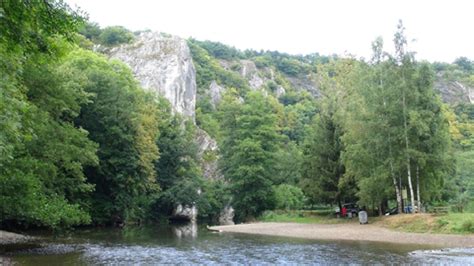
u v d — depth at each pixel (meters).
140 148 47.56
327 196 48.62
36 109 23.05
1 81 13.62
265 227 41.12
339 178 48.22
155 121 56.66
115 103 44.19
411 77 39.75
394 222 36.19
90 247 24.62
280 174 60.56
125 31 123.31
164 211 63.88
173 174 64.31
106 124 43.47
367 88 41.41
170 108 78.19
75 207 30.53
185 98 112.31
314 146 49.94
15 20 10.20
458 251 21.81
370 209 48.66
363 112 41.25
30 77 25.81
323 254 21.41
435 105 39.59
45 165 25.98
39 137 26.48
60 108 29.08
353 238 29.72
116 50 112.50
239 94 177.00
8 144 14.24
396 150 40.00
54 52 12.96
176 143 65.19
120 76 56.84
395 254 20.94
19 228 33.28
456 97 182.38
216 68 185.75
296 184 59.72
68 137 29.75
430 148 38.97
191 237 32.28
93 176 44.47
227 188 57.50
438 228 31.73
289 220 49.72
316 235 32.47
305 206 66.56
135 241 28.95
